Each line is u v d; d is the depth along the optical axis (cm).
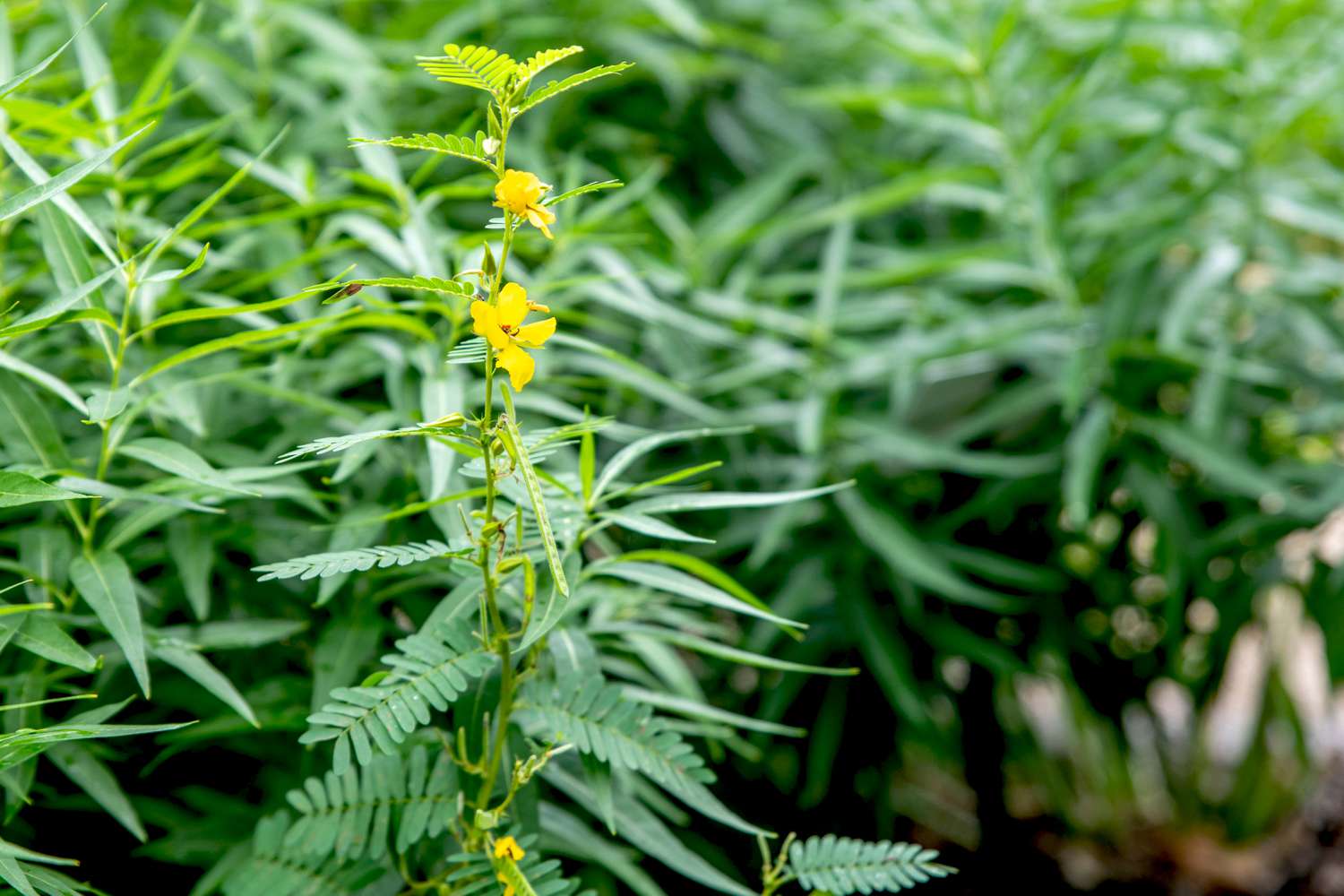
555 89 83
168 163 120
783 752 153
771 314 134
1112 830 193
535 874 88
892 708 151
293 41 145
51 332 102
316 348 106
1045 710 222
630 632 97
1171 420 146
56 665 96
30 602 93
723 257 154
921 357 135
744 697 140
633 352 133
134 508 99
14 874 84
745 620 140
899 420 143
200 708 99
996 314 149
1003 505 147
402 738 84
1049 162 142
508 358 82
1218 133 152
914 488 154
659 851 94
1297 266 150
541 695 90
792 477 138
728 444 137
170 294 102
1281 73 151
